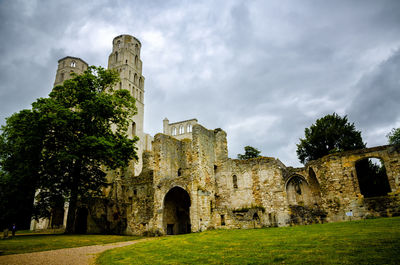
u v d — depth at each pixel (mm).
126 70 78250
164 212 30188
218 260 11117
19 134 27359
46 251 17969
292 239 14445
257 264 9688
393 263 7938
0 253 17172
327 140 41969
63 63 84500
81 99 31516
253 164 33031
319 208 30594
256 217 29484
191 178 28703
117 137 33031
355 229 15711
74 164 30859
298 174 31672
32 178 29297
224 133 36281
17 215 30031
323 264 8680
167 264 11406
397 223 16172
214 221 28547
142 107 82375
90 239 24734
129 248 17516
